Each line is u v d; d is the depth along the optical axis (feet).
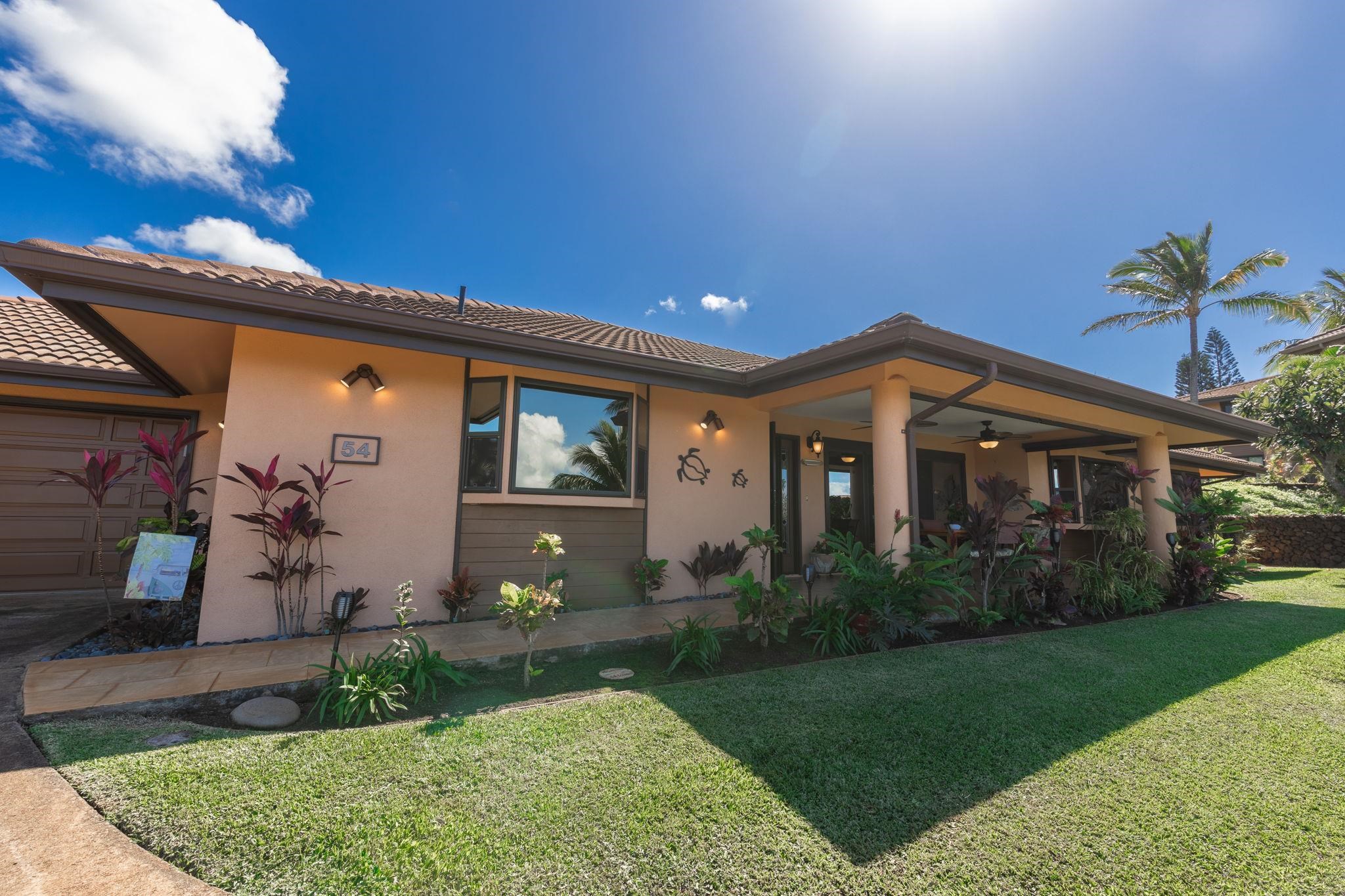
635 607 22.16
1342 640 18.15
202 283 13.44
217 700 11.71
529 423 20.47
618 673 14.29
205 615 15.90
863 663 15.11
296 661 13.97
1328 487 40.68
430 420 19.49
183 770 8.49
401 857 6.65
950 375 20.01
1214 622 21.18
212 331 16.89
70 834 6.89
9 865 6.27
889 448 19.66
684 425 24.95
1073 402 25.11
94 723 10.39
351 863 6.54
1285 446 38.91
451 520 19.47
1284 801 8.36
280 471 17.12
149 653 14.65
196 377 22.27
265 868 6.42
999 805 8.09
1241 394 42.63
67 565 23.34
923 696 12.50
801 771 8.95
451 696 12.55
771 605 16.70
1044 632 19.31
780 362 20.44
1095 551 34.99
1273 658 15.98
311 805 7.68
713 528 25.39
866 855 6.89
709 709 11.53
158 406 24.85
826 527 32.32
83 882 6.07
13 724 10.15
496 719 10.90
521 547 20.59
